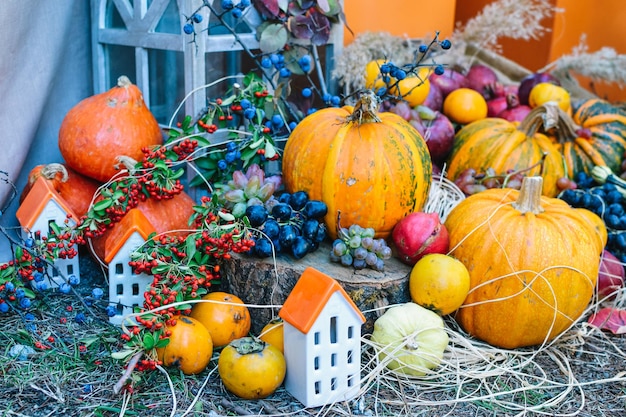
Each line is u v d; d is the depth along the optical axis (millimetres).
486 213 1517
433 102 1894
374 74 1767
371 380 1407
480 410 1380
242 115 1685
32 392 1360
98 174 1601
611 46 2348
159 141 1634
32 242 1490
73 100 1773
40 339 1453
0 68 1600
